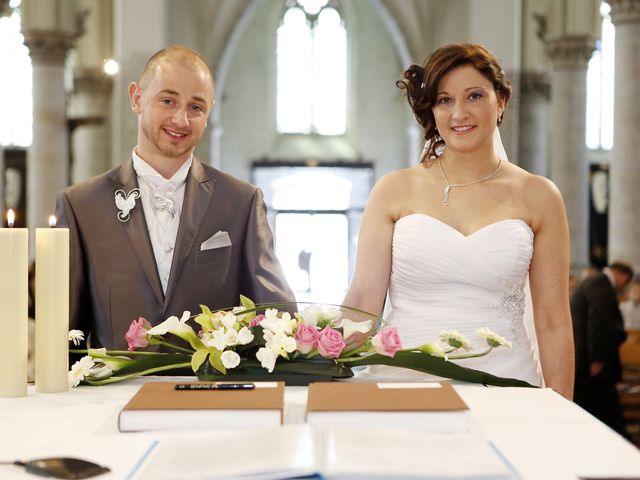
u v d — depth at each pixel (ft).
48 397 7.88
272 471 5.28
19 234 7.89
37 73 62.18
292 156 92.84
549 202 10.82
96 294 10.31
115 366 8.30
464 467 5.40
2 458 6.07
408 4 77.92
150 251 10.41
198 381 8.11
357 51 92.73
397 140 92.02
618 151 45.83
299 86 93.40
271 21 92.99
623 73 45.47
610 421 24.82
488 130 10.53
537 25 64.03
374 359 8.28
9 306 7.83
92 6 69.26
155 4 49.11
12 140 78.79
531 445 6.31
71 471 5.65
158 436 6.53
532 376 10.47
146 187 10.65
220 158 92.38
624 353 31.86
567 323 10.70
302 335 7.98
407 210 10.99
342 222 90.38
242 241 10.76
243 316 8.33
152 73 10.34
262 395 6.99
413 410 6.47
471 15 50.44
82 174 70.23
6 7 49.47
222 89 85.87
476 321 10.40
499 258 10.44
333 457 5.46
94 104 69.97
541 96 69.67
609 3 45.80
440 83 10.53
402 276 10.74
